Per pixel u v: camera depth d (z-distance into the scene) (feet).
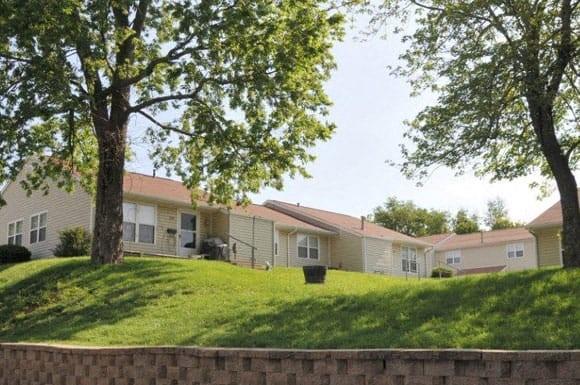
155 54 58.39
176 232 97.25
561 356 18.85
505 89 43.19
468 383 19.97
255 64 56.24
